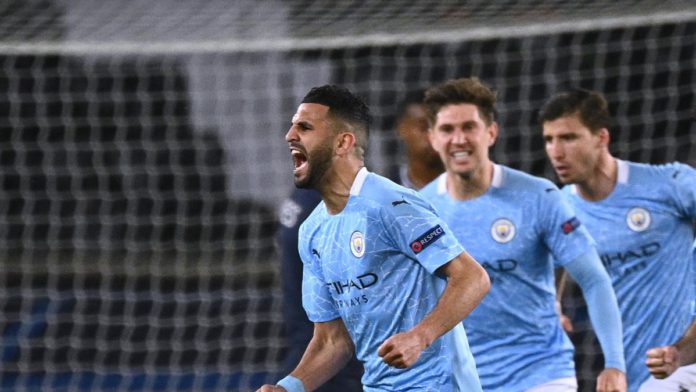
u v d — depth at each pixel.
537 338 18.33
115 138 39.00
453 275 13.51
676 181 19.95
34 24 26.98
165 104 38.78
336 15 26.53
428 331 13.05
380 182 13.98
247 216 38.34
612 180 20.14
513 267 18.28
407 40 28.42
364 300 14.09
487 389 18.36
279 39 28.64
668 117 34.62
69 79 38.78
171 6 26.19
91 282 37.28
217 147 38.84
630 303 20.17
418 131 20.20
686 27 34.66
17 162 38.72
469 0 25.38
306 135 13.85
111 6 26.20
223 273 37.22
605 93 35.06
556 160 19.64
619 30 34.91
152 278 37.28
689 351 16.22
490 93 18.45
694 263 17.84
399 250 13.88
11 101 38.66
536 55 35.47
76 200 38.66
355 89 35.88
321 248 14.43
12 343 34.94
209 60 38.38
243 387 33.41
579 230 18.30
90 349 35.28
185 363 35.09
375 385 14.53
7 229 38.34
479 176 18.47
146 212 38.62
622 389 17.86
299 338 20.00
